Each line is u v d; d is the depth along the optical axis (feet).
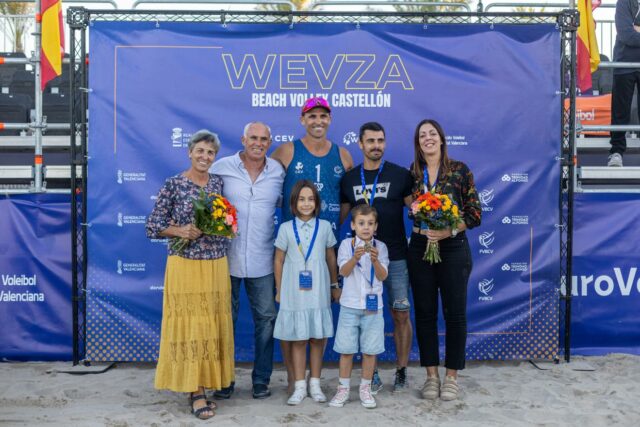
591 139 23.98
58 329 18.72
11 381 16.61
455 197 14.67
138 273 18.06
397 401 14.92
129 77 17.98
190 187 14.14
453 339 14.84
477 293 18.47
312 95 18.26
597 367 17.98
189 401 14.79
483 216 18.42
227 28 18.13
